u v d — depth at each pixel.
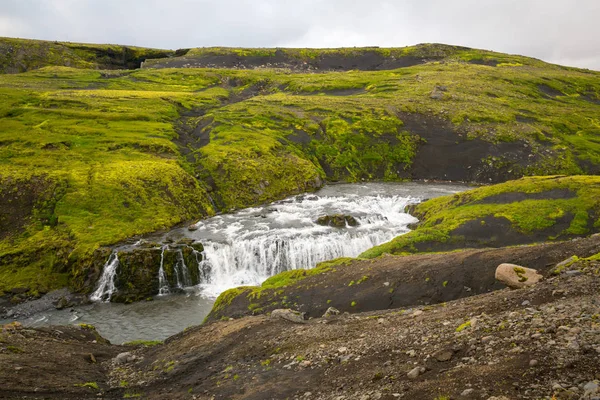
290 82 157.25
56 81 144.88
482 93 130.88
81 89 134.62
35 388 15.80
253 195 68.56
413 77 153.75
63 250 45.28
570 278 14.38
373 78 156.00
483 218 42.47
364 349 14.30
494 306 14.41
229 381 15.23
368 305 25.41
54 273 43.56
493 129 97.25
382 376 11.73
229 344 19.56
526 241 38.50
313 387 12.70
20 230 48.97
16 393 15.19
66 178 58.38
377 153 90.94
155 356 20.67
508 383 9.02
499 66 188.75
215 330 22.36
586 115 119.25
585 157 88.56
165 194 60.12
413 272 26.98
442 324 14.33
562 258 22.64
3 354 18.38
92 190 56.47
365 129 97.25
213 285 44.19
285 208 62.81
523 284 16.19
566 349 9.48
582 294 12.60
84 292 41.72
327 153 89.94
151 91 137.25
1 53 195.75
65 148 71.56
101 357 21.34
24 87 127.56
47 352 19.98
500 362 10.04
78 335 24.67
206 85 160.12
